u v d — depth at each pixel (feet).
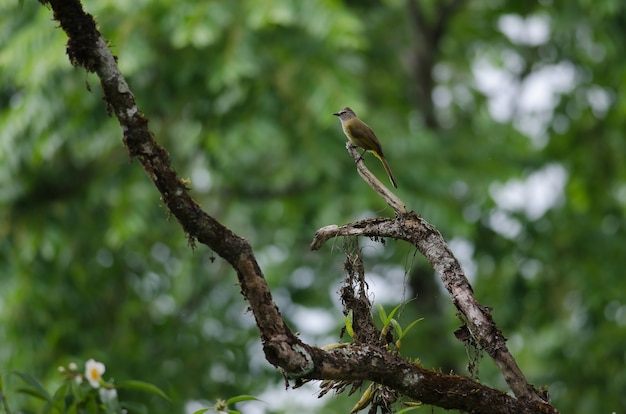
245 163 51.88
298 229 54.60
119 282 54.39
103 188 51.16
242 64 45.14
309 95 46.21
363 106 46.21
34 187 52.65
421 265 52.95
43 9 45.06
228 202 54.80
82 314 52.49
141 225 49.29
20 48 44.83
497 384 50.78
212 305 55.31
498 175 52.80
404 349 50.93
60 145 50.03
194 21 44.42
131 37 44.91
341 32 43.98
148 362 49.47
